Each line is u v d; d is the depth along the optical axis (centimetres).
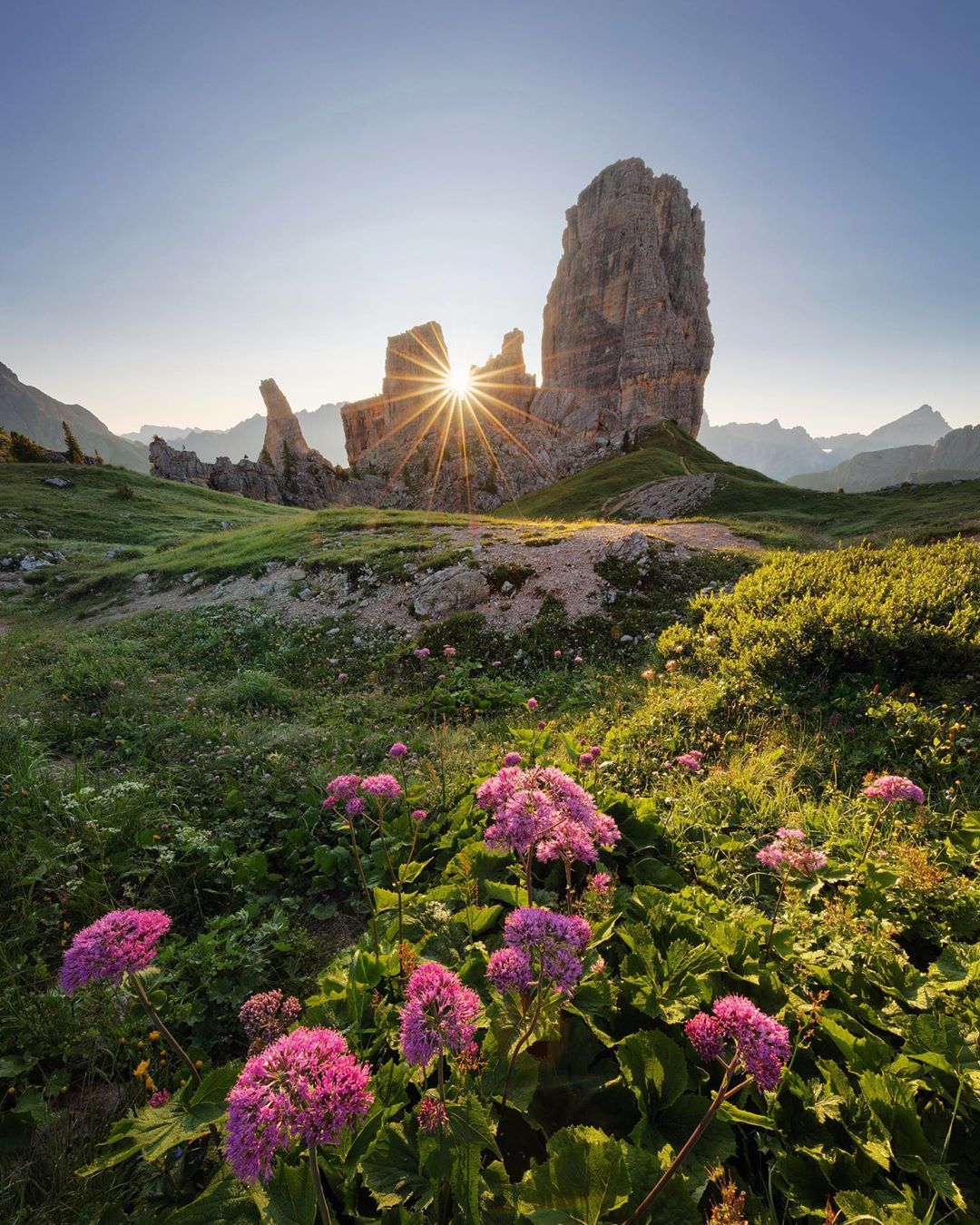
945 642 806
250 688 1203
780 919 393
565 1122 265
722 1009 203
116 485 5994
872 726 700
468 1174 200
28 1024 362
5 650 1678
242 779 763
